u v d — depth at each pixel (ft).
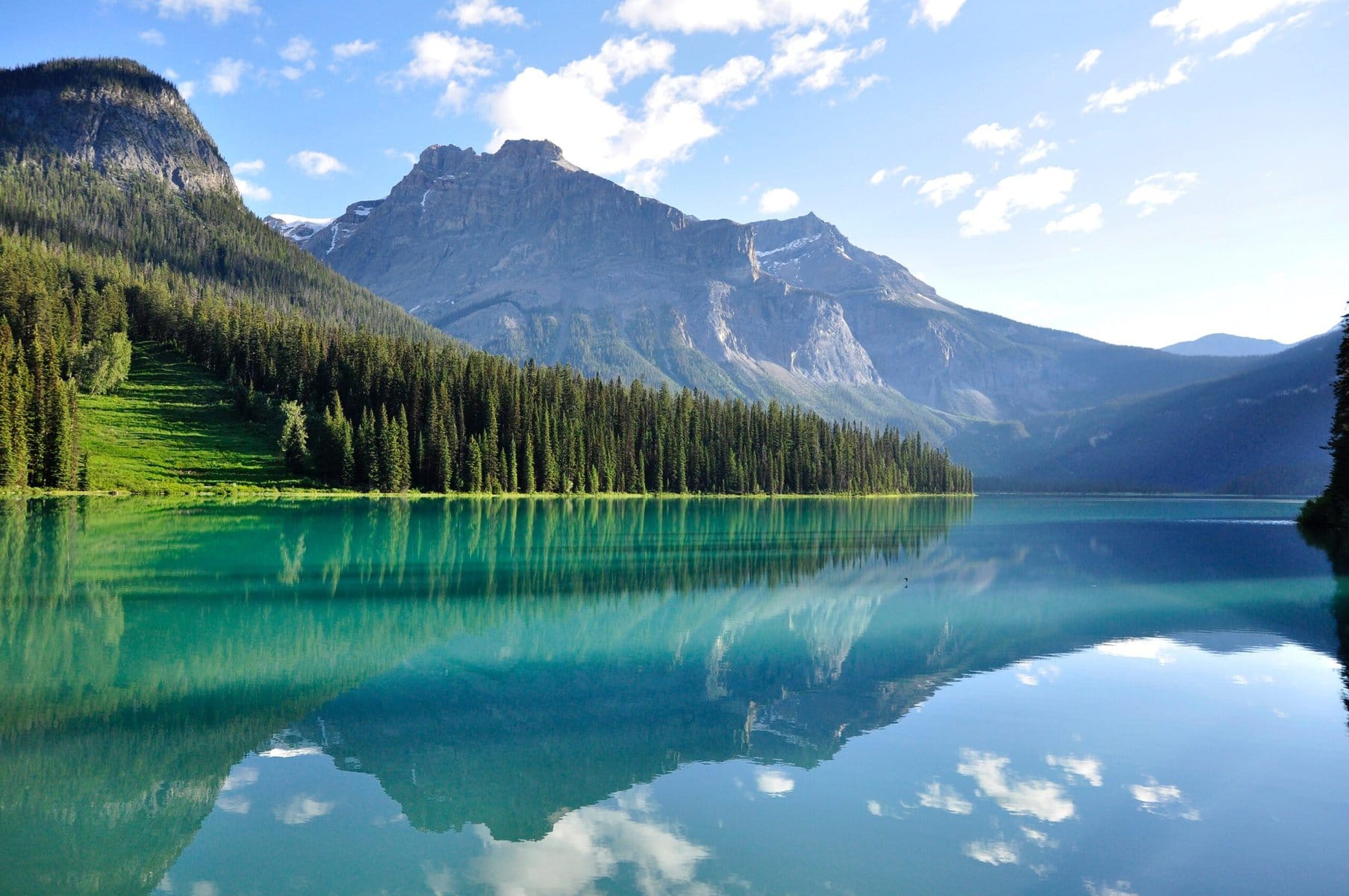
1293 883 51.01
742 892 48.88
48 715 80.69
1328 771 68.95
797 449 644.69
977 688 95.04
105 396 486.79
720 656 109.70
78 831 56.59
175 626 119.24
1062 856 54.13
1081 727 80.18
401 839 56.13
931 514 483.92
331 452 430.20
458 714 83.51
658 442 549.54
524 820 59.21
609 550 230.48
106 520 258.98
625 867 52.34
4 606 129.90
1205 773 68.39
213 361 556.92
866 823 58.95
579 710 85.15
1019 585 176.86
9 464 332.19
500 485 460.14
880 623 133.18
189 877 50.52
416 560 196.24
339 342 544.62
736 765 70.38
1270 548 256.52
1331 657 110.01
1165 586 175.22
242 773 67.46
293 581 160.15
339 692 90.58
